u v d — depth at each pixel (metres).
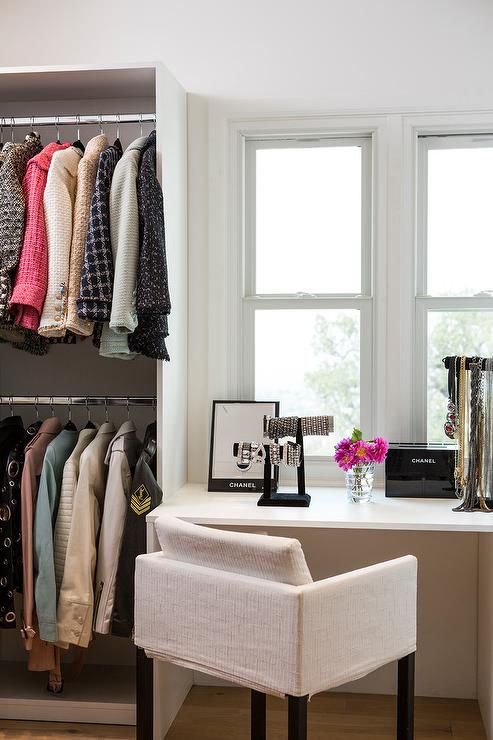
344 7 3.25
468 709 3.11
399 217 3.26
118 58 3.34
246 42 3.29
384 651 2.29
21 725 2.95
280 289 3.41
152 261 2.71
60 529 2.87
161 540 2.39
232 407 3.30
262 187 3.41
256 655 2.12
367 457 2.99
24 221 2.79
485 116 3.21
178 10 3.32
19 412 3.39
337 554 3.26
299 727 2.04
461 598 3.21
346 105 3.26
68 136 3.35
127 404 3.06
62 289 2.75
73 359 3.36
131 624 2.75
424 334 3.32
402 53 3.23
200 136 3.33
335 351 3.38
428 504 2.98
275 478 3.19
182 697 3.15
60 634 2.81
